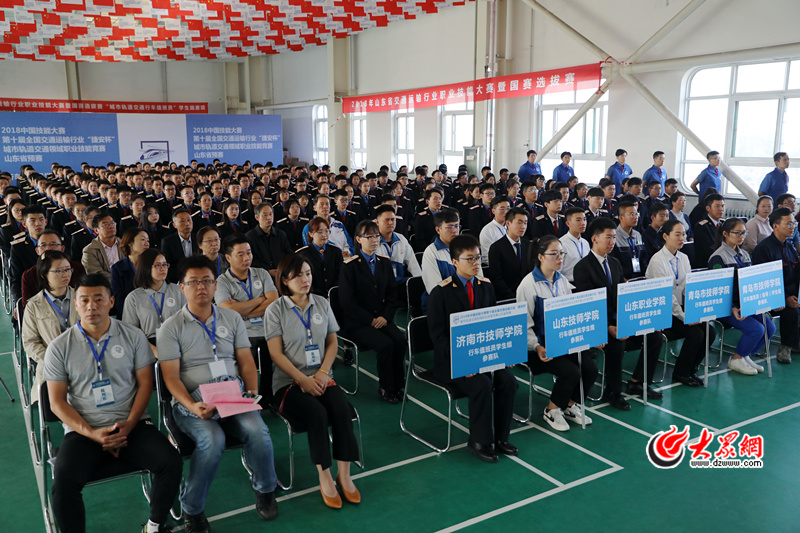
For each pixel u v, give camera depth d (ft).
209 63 70.64
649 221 24.11
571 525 9.64
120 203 24.91
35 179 37.35
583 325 12.76
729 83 29.40
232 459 11.93
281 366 10.63
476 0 40.16
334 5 34.27
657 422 13.34
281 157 63.26
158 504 8.89
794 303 16.70
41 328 11.54
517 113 40.22
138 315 12.42
